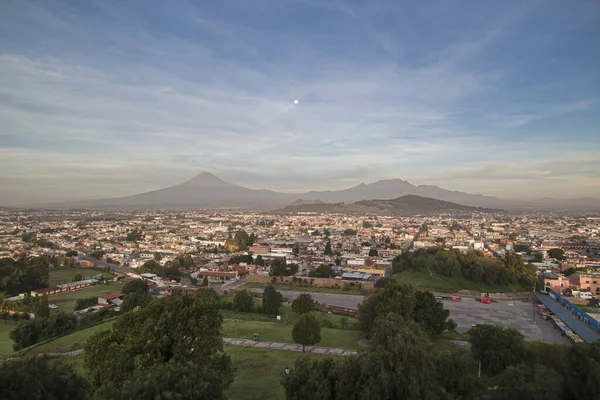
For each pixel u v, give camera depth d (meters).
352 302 172.38
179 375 52.41
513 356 77.69
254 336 111.94
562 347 77.44
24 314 151.38
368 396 52.84
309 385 56.97
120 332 69.81
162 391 49.16
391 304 110.44
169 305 69.00
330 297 182.75
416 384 53.19
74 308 163.50
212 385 53.09
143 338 63.84
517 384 58.62
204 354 64.88
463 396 58.56
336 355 96.69
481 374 78.56
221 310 156.00
